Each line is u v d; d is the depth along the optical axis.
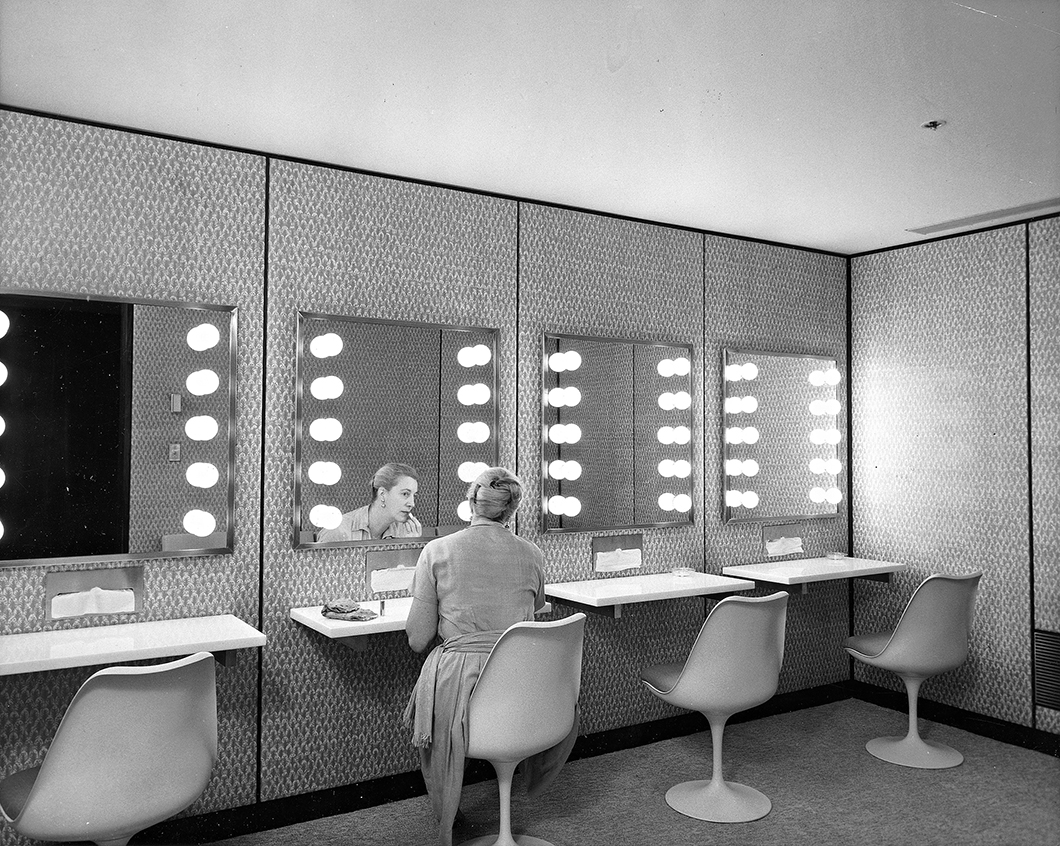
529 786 2.25
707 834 2.06
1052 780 2.18
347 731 2.58
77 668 2.19
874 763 2.44
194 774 1.74
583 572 3.07
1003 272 2.92
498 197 2.95
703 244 3.37
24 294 2.18
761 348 3.47
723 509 3.38
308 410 2.58
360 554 2.64
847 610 3.55
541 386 3.00
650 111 2.21
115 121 2.30
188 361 2.40
